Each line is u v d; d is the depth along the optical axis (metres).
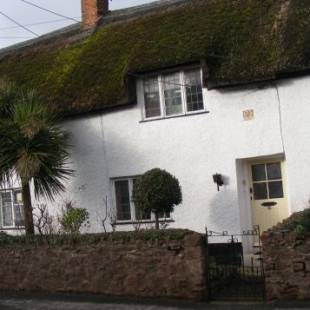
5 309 10.25
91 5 17.78
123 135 14.51
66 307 10.03
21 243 11.59
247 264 12.43
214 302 9.52
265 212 13.12
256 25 13.34
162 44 14.03
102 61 15.43
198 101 13.66
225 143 13.07
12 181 15.55
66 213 13.71
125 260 10.34
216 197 13.15
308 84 12.18
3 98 13.70
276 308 8.80
